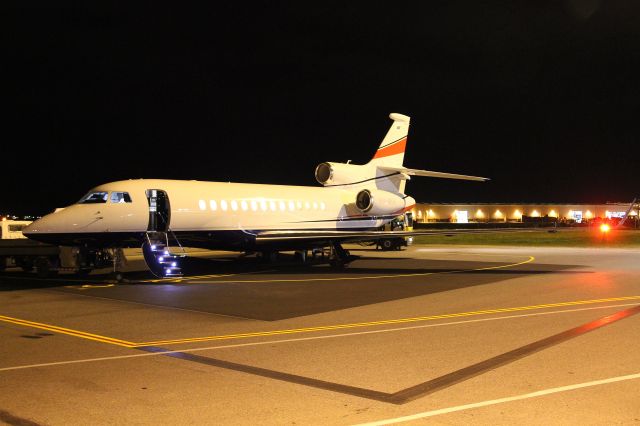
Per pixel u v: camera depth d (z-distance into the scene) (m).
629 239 50.88
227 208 22.28
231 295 15.98
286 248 24.47
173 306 14.04
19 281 19.72
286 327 11.30
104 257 21.42
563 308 13.38
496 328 10.96
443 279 19.80
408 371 7.94
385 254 33.75
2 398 6.84
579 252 35.31
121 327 11.36
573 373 7.75
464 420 6.00
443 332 10.61
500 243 47.84
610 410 6.26
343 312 13.06
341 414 6.23
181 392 7.05
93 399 6.79
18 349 9.43
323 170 28.25
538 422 5.92
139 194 20.11
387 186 29.61
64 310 13.46
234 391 7.07
